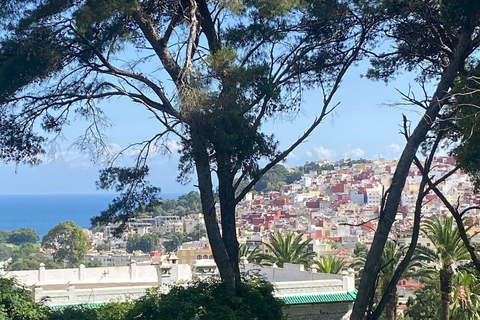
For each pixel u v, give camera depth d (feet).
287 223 642.63
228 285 48.39
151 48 49.01
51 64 44.73
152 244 586.04
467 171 45.11
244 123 44.37
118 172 49.44
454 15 44.39
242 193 48.88
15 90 44.75
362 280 48.14
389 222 47.85
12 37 45.73
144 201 49.85
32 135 47.88
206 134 44.83
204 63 45.19
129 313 49.85
